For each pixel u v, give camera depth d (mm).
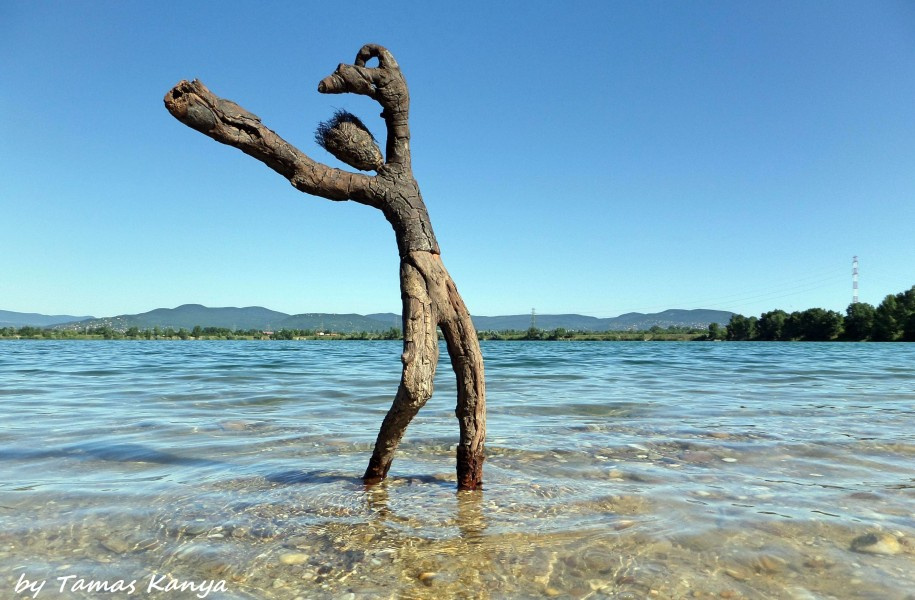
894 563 3762
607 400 12477
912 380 18094
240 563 3842
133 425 9172
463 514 4789
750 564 3756
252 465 6539
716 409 10992
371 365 26609
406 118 5301
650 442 7754
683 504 4977
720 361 31625
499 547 4086
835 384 16625
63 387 15609
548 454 7055
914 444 7531
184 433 8492
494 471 6234
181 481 5809
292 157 4867
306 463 6656
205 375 20047
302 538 4277
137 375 20094
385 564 3830
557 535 4293
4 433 8430
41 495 5250
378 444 5598
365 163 5117
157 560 3877
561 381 17688
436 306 5105
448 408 11258
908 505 4930
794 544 4062
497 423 9422
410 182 5230
